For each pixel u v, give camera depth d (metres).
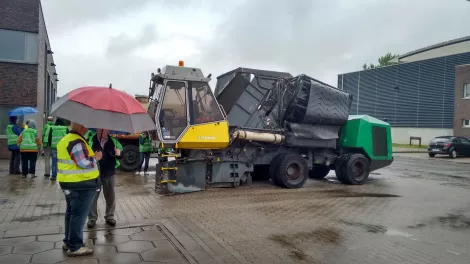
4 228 5.66
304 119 10.16
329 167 12.20
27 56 16.66
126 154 12.93
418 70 36.12
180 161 8.97
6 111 16.27
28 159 10.66
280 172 9.94
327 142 11.02
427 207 8.08
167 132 8.64
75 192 4.40
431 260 4.79
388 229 6.23
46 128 10.44
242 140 9.76
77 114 4.24
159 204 7.74
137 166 13.07
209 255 4.72
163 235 5.48
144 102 13.71
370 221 6.73
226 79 10.84
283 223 6.45
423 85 35.62
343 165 11.16
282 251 5.00
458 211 7.72
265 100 10.40
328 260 4.71
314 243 5.39
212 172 9.64
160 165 8.76
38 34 16.84
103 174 5.75
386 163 12.02
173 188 8.80
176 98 8.84
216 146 9.36
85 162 4.38
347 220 6.77
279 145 10.55
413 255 4.96
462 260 4.80
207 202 8.06
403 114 37.66
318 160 11.30
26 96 16.58
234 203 8.02
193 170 9.18
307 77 10.24
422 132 35.81
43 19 18.97
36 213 6.66
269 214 7.09
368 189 10.45
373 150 11.68
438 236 5.88
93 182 4.50
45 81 21.67
